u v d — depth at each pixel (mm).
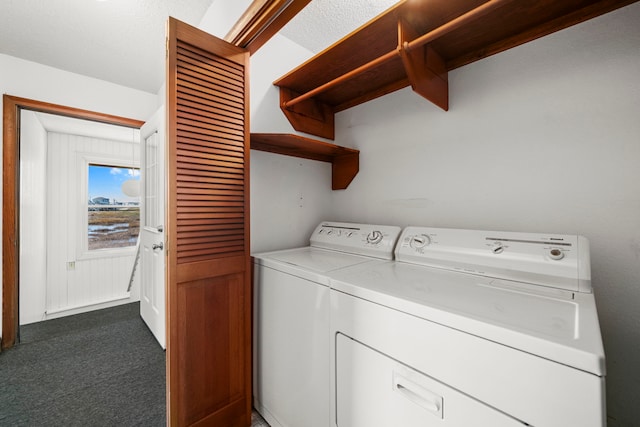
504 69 1256
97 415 1469
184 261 1151
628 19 978
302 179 1881
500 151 1276
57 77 2434
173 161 1105
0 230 2195
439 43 1272
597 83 1038
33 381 1768
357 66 1514
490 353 638
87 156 3469
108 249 3635
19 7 1697
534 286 940
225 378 1299
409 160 1623
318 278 1104
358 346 939
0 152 2184
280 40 1757
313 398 1127
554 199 1139
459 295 845
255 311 1493
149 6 1718
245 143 1339
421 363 765
